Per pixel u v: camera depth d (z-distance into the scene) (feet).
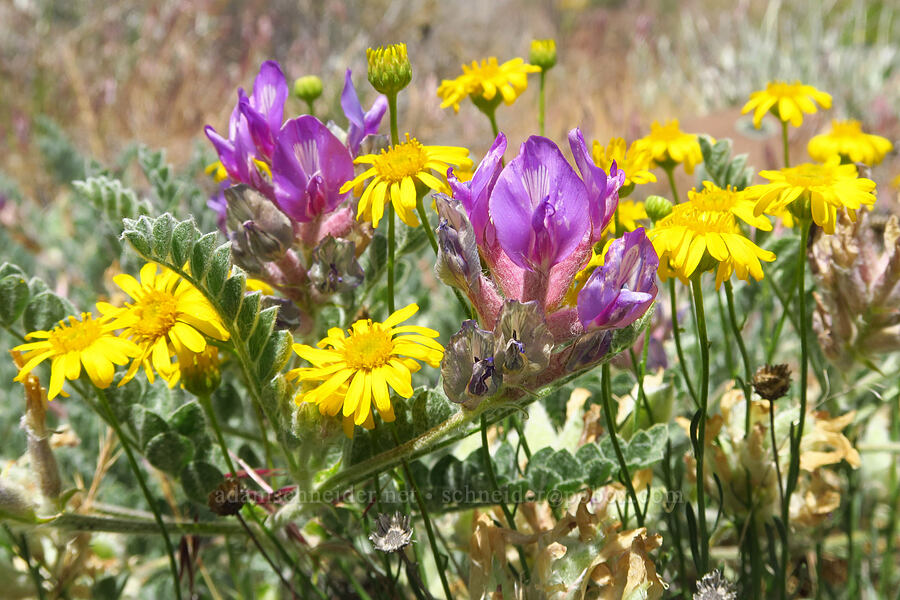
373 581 0.75
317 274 0.70
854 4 3.67
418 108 1.98
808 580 0.81
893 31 3.56
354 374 0.63
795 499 0.78
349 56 2.38
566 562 0.68
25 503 0.68
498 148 0.60
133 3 2.63
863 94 2.78
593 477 0.71
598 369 0.85
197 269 0.64
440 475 0.72
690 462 0.78
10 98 2.07
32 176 1.77
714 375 0.92
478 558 0.69
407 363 0.63
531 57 0.86
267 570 0.86
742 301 0.96
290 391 0.67
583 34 3.32
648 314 0.62
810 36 3.47
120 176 1.24
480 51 3.41
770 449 0.76
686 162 0.85
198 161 1.19
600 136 2.34
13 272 0.72
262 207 0.69
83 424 0.92
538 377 0.61
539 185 0.59
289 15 2.91
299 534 0.78
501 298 0.62
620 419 0.80
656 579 0.66
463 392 0.60
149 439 0.74
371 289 0.78
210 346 0.70
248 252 0.69
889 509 0.90
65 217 1.45
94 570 0.81
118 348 0.65
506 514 0.72
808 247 0.81
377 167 0.67
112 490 0.87
